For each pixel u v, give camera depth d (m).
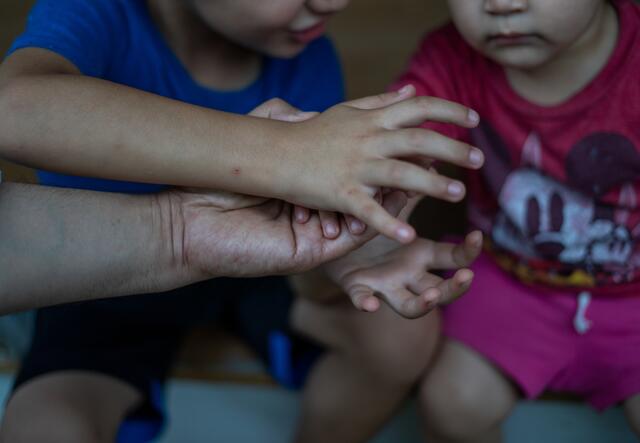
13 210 0.56
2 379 0.93
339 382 0.84
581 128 0.76
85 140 0.54
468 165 0.51
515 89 0.77
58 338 0.83
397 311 0.60
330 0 0.67
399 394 0.83
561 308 0.82
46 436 0.72
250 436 0.93
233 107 0.80
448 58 0.80
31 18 0.69
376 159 0.52
